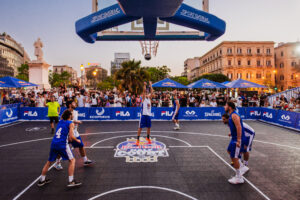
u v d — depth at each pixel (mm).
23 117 12820
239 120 4238
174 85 16453
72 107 5219
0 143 7684
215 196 3840
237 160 4281
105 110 13109
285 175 4809
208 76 53594
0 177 4727
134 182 4426
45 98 13906
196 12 4148
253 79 59656
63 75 87062
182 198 3762
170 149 6859
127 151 6652
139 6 2734
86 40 5422
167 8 2814
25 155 6328
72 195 3873
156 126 11109
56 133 4277
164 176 4738
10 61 94375
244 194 3916
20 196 3854
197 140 8070
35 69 20219
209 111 13430
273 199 3750
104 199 3725
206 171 5031
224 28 4781
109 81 82188
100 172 4969
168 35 5953
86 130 10023
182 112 13297
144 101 7684
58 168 5133
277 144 7559
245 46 60094
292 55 58625
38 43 20531
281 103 14930
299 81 56438
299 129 10102
